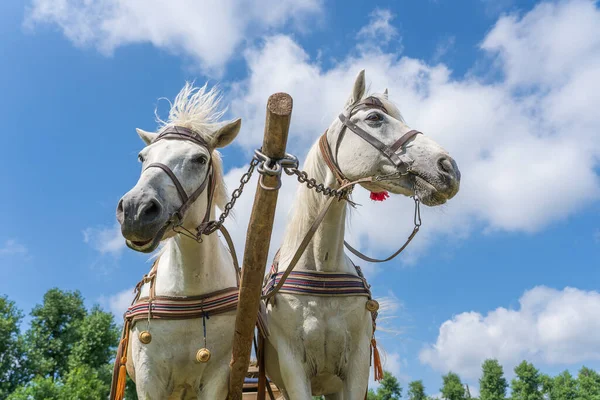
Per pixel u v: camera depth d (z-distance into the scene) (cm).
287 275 349
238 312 315
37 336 2950
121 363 370
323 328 343
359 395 344
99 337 2883
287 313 346
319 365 350
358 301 354
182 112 353
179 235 337
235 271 396
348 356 351
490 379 4291
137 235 279
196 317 341
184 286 350
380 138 342
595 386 4034
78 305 3203
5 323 2770
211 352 342
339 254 368
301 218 374
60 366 2927
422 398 4678
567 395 4034
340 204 358
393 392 4112
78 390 2303
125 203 280
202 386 345
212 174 349
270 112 260
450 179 321
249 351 327
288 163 284
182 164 315
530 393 4100
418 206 337
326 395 419
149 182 295
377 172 341
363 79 366
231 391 336
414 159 330
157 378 337
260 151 289
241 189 324
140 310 347
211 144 348
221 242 402
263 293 376
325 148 368
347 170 351
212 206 360
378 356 390
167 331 338
